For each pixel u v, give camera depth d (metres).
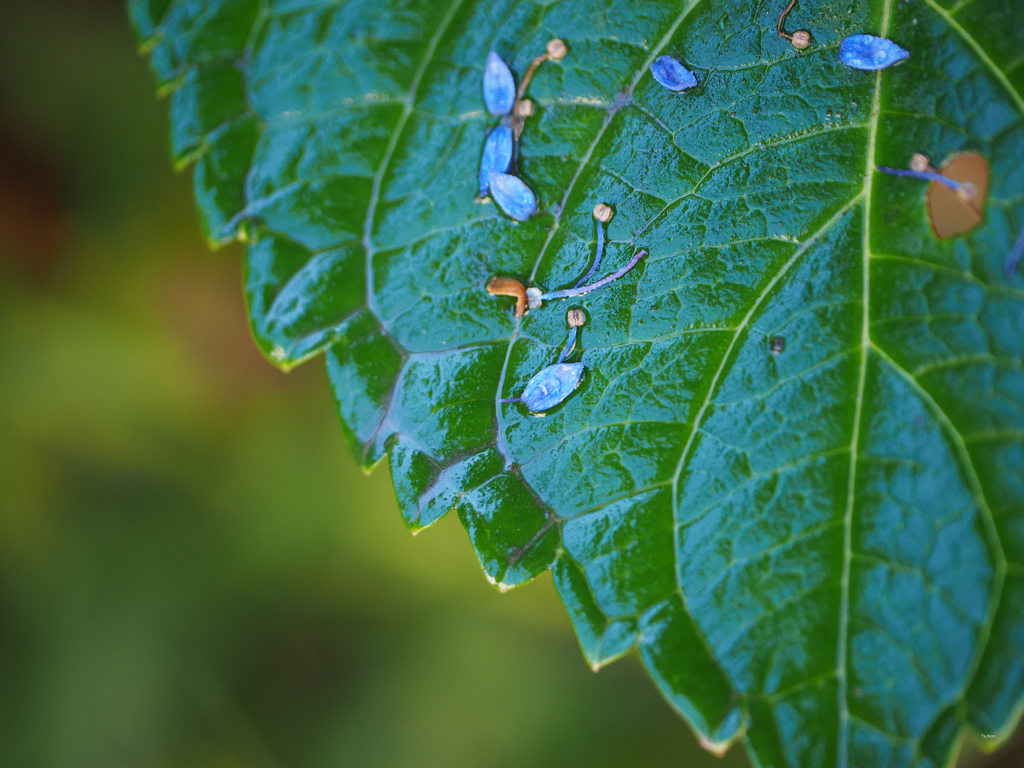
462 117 0.20
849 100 0.19
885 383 0.19
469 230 0.20
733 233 0.19
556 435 0.20
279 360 0.20
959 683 0.19
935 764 0.19
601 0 0.20
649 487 0.19
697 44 0.20
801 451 0.19
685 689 0.19
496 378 0.20
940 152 0.19
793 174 0.19
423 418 0.20
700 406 0.19
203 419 0.25
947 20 0.19
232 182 0.20
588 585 0.19
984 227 0.19
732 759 0.23
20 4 0.23
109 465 0.25
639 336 0.20
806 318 0.19
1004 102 0.19
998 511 0.19
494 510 0.20
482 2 0.20
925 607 0.19
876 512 0.19
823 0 0.19
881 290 0.19
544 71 0.20
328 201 0.20
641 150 0.20
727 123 0.20
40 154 0.24
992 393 0.19
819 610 0.19
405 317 0.20
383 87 0.20
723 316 0.19
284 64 0.20
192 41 0.20
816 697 0.19
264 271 0.20
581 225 0.20
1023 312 0.19
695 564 0.19
